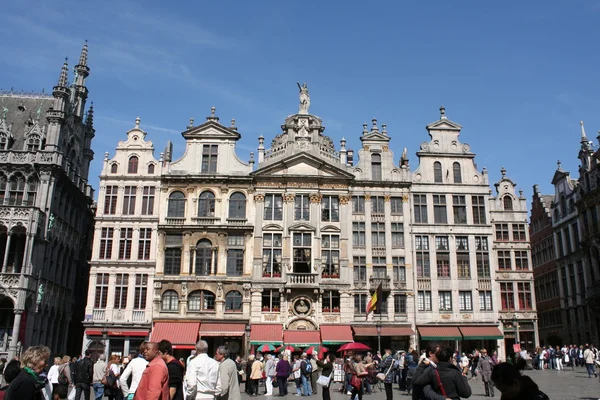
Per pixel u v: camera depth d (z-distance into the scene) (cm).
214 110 5519
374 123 5594
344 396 2923
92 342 4888
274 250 5162
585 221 5816
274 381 3675
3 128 5131
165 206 5231
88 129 6244
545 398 729
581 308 5844
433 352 1220
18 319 4394
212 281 5041
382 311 5081
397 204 5381
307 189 5309
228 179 5275
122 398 2070
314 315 5006
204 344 1320
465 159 5559
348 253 5181
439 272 5244
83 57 6025
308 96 5684
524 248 5525
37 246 4728
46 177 4931
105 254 5094
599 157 5628
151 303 4972
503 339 5072
